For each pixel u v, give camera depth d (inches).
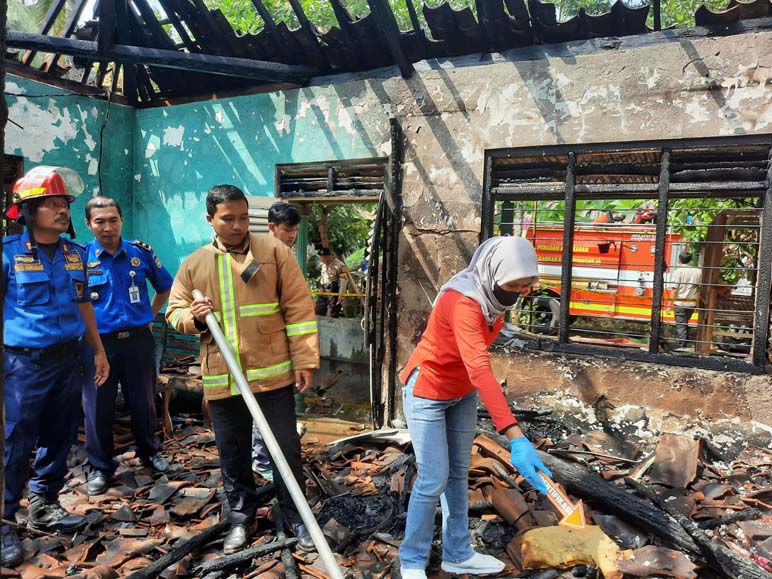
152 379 156.9
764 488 132.3
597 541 109.3
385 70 194.4
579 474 129.6
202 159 232.2
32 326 114.7
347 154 200.5
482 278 88.4
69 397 121.7
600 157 171.0
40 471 123.8
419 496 95.4
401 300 194.4
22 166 209.9
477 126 179.3
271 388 109.6
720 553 104.1
